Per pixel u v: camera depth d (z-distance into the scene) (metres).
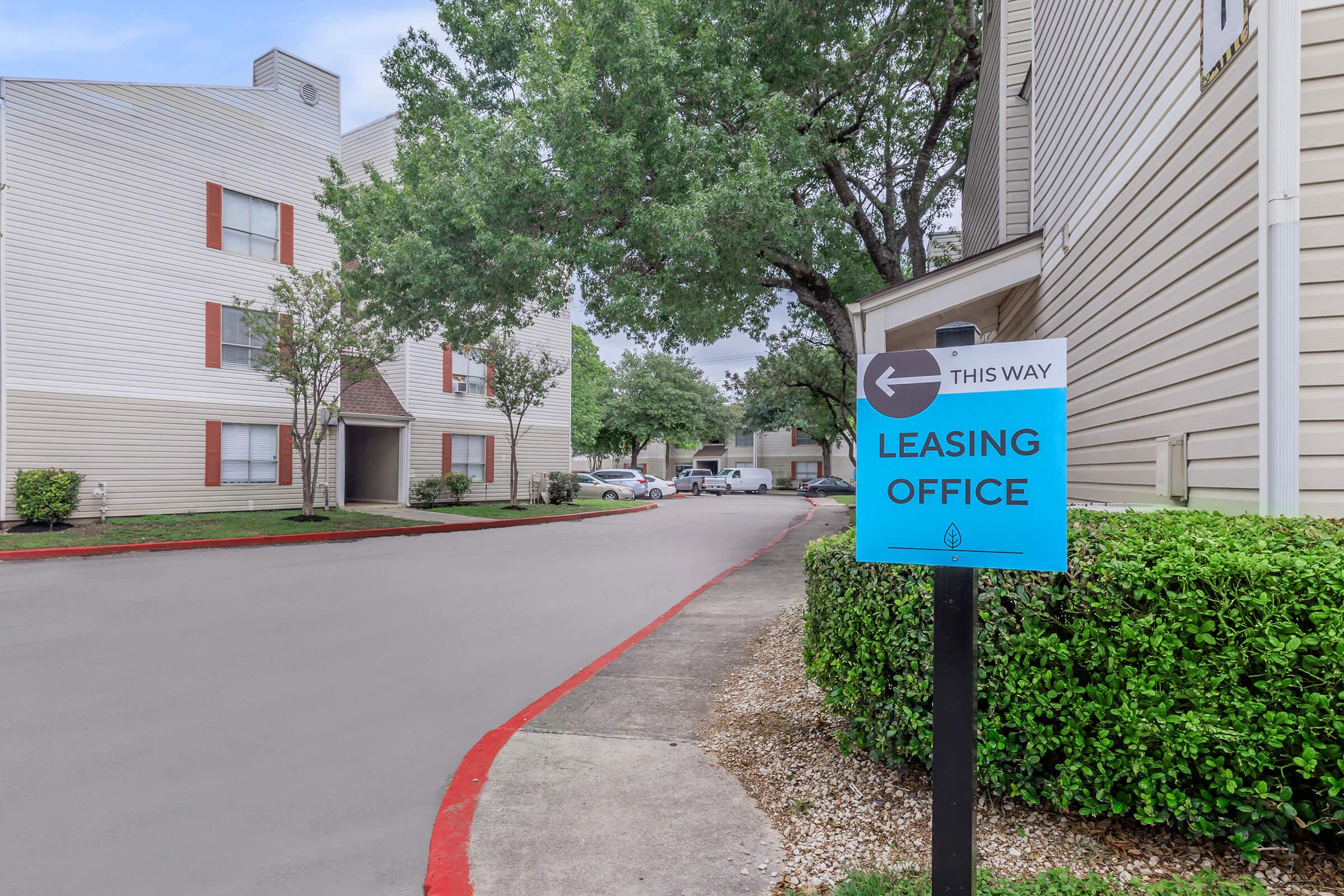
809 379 25.59
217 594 9.36
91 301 16.03
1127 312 5.80
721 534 18.16
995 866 2.90
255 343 18.84
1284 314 3.76
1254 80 3.95
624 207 11.62
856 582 3.66
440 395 23.97
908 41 14.85
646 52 10.77
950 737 2.31
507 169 11.27
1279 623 2.67
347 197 16.12
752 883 2.91
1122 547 3.00
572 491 27.30
